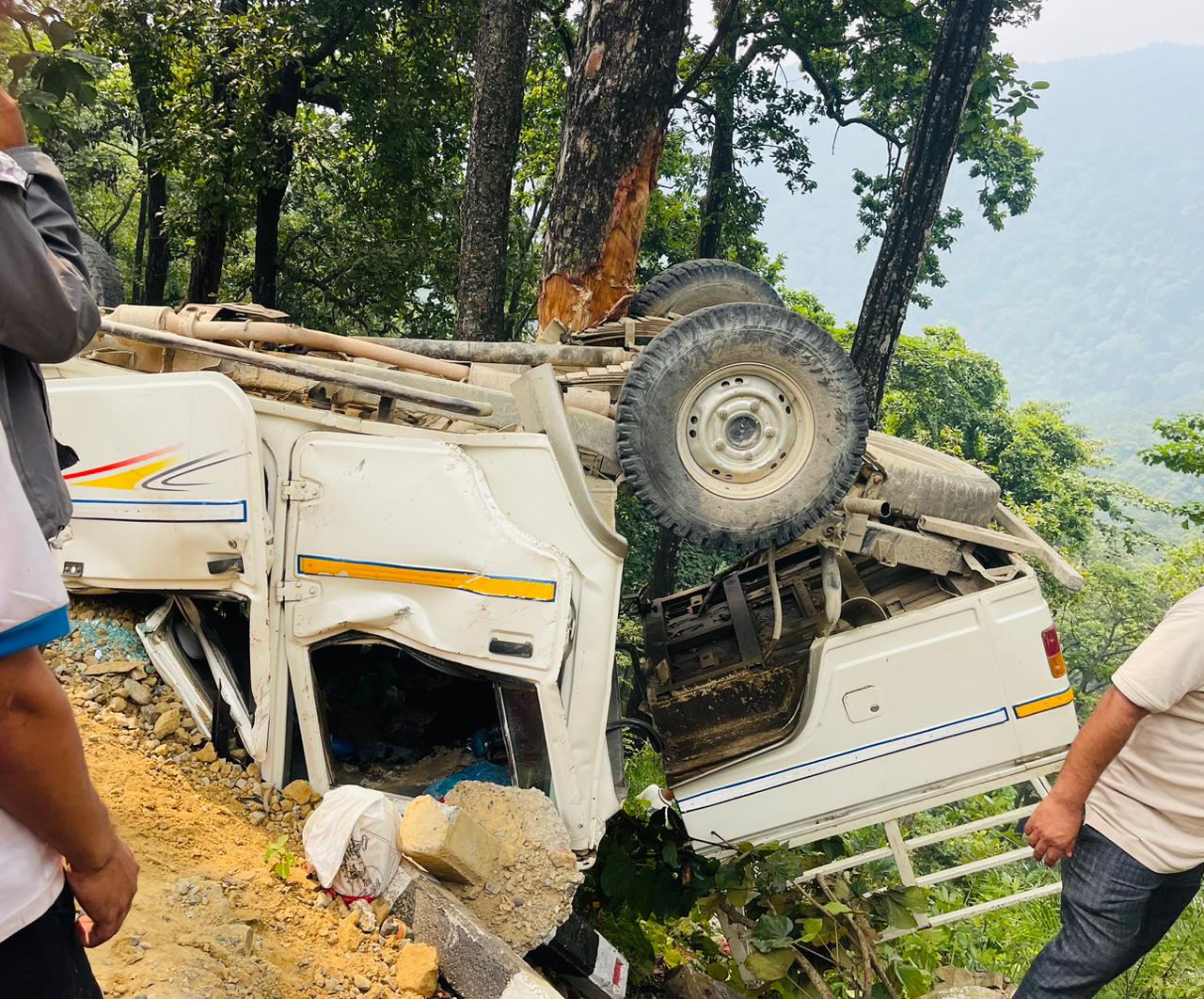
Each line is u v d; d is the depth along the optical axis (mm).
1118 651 41719
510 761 3961
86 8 13688
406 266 18172
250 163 15273
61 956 1318
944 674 4582
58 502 1475
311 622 3910
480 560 3816
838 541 4750
